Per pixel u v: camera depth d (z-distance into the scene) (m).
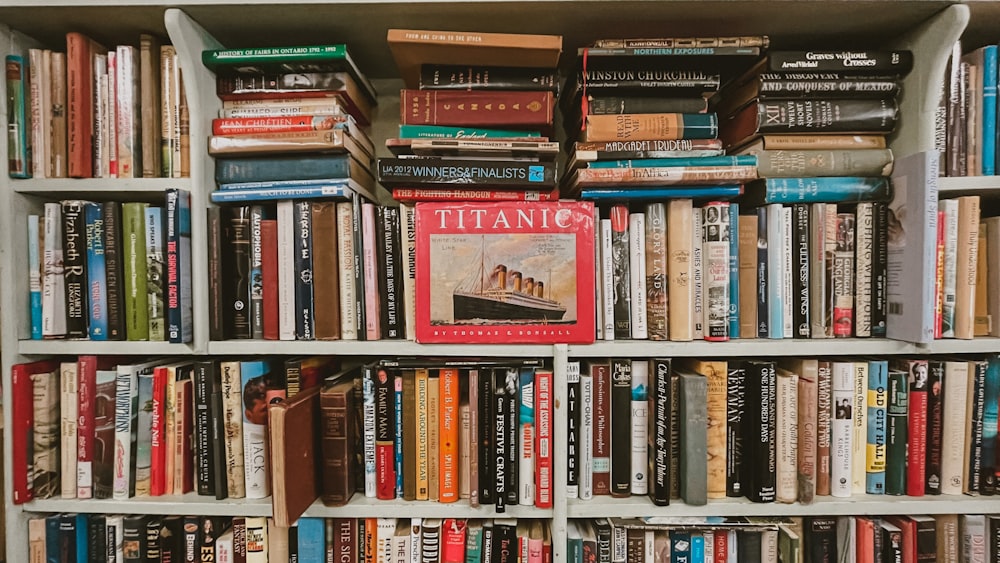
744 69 0.89
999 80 0.84
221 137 0.85
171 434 0.89
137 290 0.88
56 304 0.87
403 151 0.86
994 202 1.00
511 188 0.87
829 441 0.87
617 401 0.87
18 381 0.85
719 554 0.89
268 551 0.88
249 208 0.87
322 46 0.85
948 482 0.86
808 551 0.89
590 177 0.83
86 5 0.79
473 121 0.87
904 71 0.84
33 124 0.85
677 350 0.84
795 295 0.87
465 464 0.89
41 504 0.87
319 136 0.84
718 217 0.84
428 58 0.86
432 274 0.85
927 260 0.79
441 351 0.85
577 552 0.87
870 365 0.86
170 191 0.81
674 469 0.87
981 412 0.85
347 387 0.89
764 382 0.85
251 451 0.87
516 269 0.84
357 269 0.87
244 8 0.81
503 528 0.89
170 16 0.79
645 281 0.88
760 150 0.86
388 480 0.88
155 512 0.86
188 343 0.86
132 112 0.86
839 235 0.86
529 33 0.91
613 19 0.86
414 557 0.87
